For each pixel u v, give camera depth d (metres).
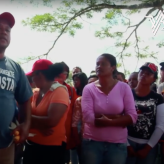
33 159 2.95
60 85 3.00
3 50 2.40
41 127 2.87
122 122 2.98
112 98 3.05
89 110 3.05
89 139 3.08
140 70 3.41
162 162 3.56
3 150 2.39
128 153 3.29
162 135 3.52
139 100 3.36
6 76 2.34
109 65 3.11
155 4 9.45
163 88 4.70
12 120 2.53
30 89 2.62
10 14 2.44
